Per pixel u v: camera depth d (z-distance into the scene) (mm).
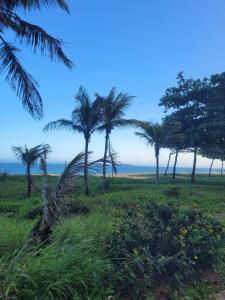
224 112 33188
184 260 5770
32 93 15023
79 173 5727
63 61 15328
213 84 34250
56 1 14172
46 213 5562
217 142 34469
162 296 5320
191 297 5457
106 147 24438
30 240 5488
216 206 17344
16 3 14062
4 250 5645
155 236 6273
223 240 6949
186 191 24031
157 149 34469
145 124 27375
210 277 6234
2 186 26016
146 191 22781
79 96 24000
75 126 24203
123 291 5137
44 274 4629
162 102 36219
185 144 36000
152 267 5391
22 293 4449
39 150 20781
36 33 14414
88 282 4965
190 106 35219
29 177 21406
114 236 6012
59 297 4625
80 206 11961
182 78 35625
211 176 57094
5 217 11945
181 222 6730
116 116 24406
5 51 14539
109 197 18188
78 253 5133
